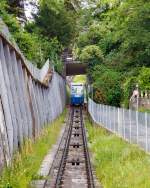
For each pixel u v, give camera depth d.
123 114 41.97
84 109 114.44
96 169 28.89
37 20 101.69
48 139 45.22
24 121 35.59
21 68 38.59
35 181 24.56
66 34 107.69
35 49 71.25
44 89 63.44
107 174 25.53
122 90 75.50
